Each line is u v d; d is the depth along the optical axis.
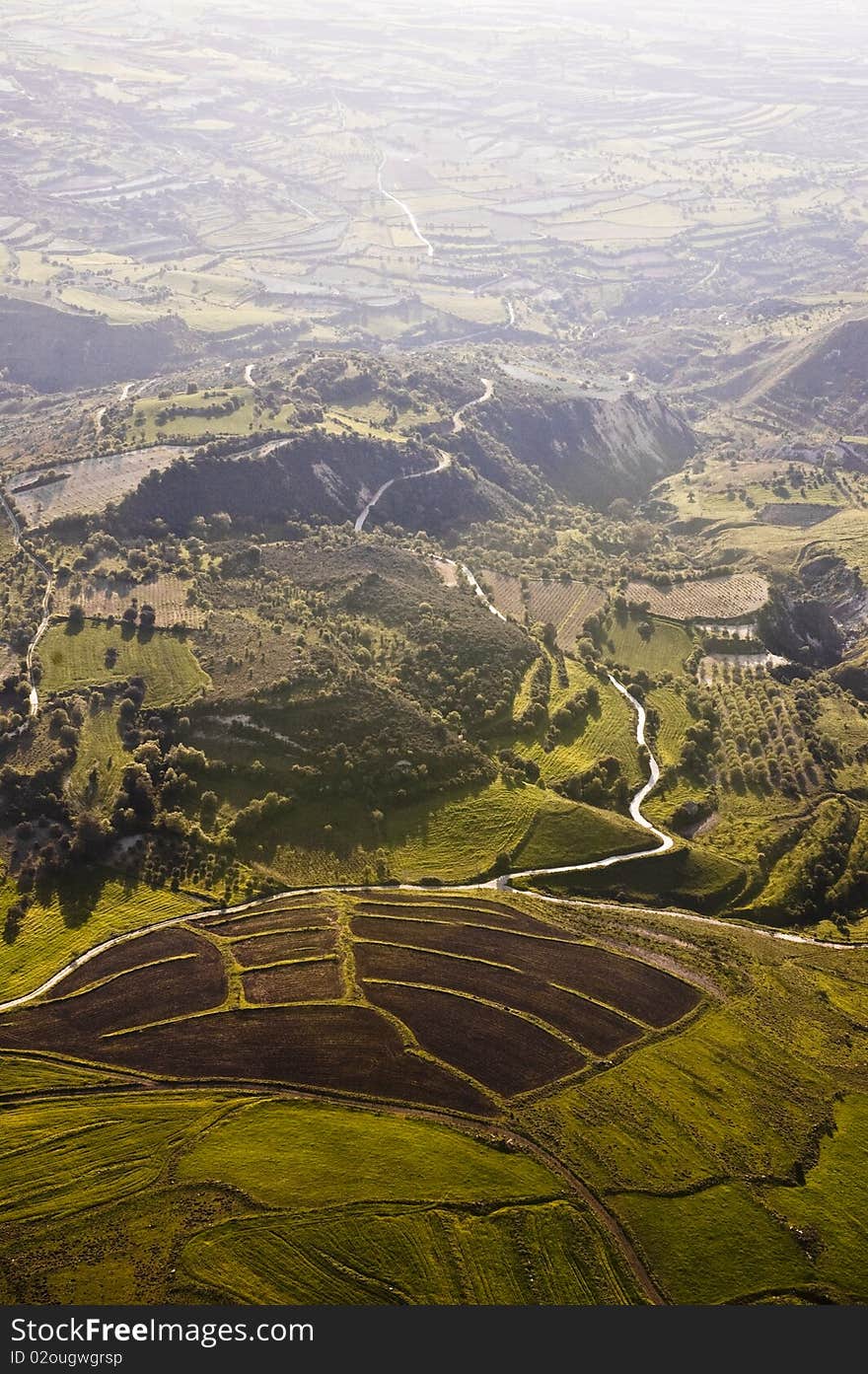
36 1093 133.25
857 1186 126.81
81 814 174.75
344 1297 110.69
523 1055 141.12
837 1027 152.00
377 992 149.88
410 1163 124.56
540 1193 122.06
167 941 158.25
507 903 171.62
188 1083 135.00
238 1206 118.75
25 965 152.88
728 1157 128.50
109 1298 109.56
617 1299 112.50
